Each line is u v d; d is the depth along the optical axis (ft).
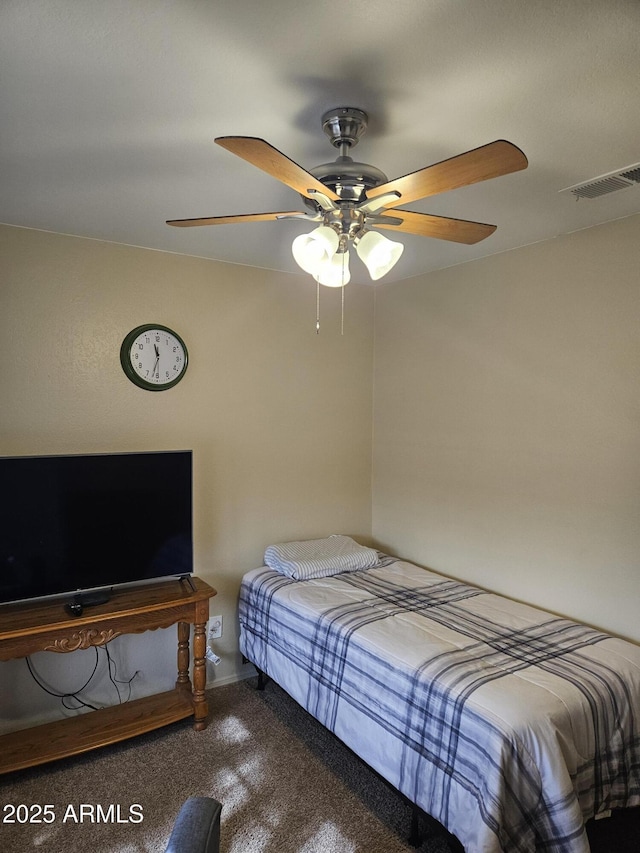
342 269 6.00
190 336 10.11
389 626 7.90
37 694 8.79
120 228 8.54
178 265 9.95
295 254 5.35
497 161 4.25
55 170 6.40
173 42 4.14
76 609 8.00
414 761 6.46
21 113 5.14
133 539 8.85
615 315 8.00
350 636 7.74
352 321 12.22
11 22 3.90
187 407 10.11
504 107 5.09
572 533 8.59
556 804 5.54
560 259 8.72
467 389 10.32
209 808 3.28
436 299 10.94
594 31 4.04
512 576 9.53
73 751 7.98
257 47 4.21
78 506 8.38
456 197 7.22
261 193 7.10
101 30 4.00
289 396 11.35
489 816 5.40
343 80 4.65
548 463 8.93
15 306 8.48
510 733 5.58
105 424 9.29
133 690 9.64
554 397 8.83
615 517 8.02
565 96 4.91
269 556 10.66
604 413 8.15
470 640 7.46
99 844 6.64
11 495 7.88
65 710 9.02
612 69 4.51
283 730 9.04
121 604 8.38
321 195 4.99
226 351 10.52
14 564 7.91
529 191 7.00
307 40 4.14
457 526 10.57
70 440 8.98
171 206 7.58
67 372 8.93
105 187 6.90
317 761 8.23
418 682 6.61
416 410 11.46
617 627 8.02
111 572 8.67
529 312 9.20
